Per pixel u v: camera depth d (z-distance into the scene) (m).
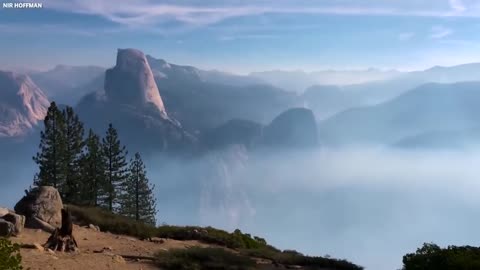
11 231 19.11
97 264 15.85
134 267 16.61
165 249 21.89
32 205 23.44
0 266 9.83
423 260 15.42
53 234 17.98
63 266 14.62
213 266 18.50
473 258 14.43
